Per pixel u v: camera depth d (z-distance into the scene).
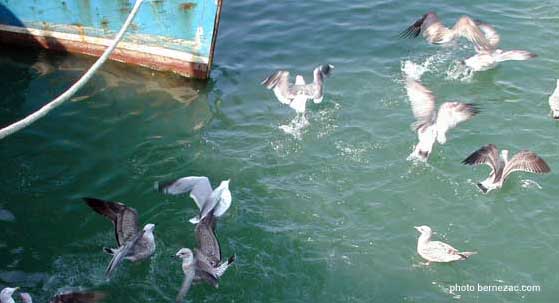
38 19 21.00
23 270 13.88
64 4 20.42
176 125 18.39
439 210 15.48
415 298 13.36
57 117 18.56
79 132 18.02
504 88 19.55
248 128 18.22
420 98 16.47
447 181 16.25
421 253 13.98
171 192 11.59
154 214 15.30
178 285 13.56
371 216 15.30
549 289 13.57
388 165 16.77
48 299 13.24
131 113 18.83
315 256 14.26
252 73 20.52
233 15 23.23
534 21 22.23
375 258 14.23
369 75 20.11
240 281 13.65
